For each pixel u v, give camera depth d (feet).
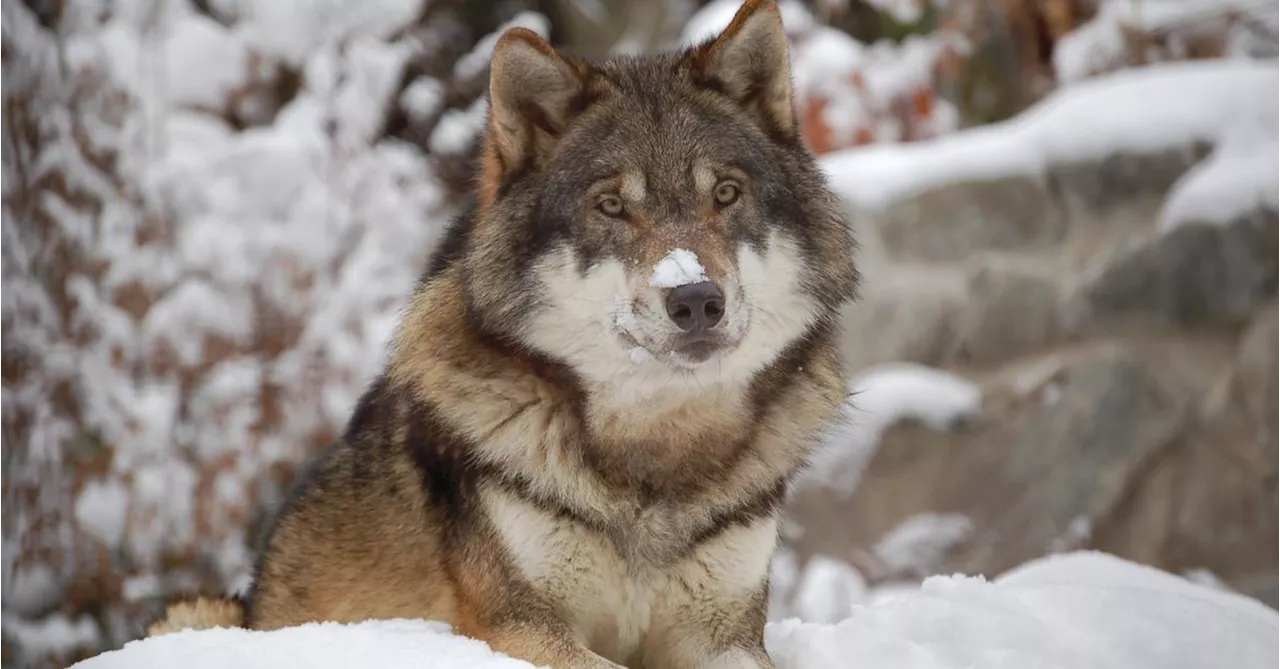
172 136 48.42
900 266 47.42
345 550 21.76
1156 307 44.19
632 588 19.81
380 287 45.65
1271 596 40.57
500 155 20.71
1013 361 45.88
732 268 19.38
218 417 42.24
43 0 45.24
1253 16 54.34
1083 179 46.21
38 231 40.88
